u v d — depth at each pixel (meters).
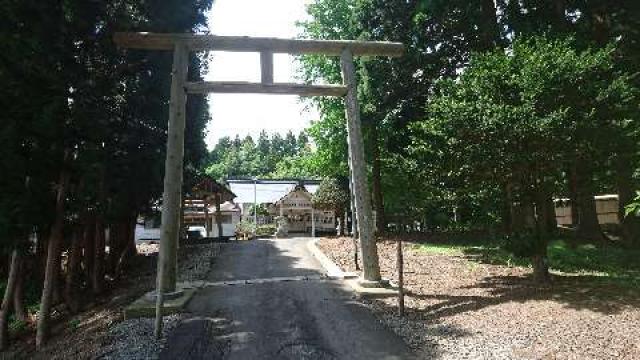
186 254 21.08
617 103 11.30
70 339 11.75
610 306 8.94
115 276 19.58
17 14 11.88
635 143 11.35
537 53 11.16
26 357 12.32
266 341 8.52
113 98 15.59
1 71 11.43
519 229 12.13
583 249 17.05
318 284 13.18
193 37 12.25
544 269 11.79
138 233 36.09
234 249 22.86
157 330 8.98
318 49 13.10
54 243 13.32
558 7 18.67
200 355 7.95
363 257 12.66
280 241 26.33
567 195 12.46
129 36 12.16
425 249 18.97
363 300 11.36
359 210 12.85
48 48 12.60
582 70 10.77
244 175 104.00
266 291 12.44
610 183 12.66
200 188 31.62
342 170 31.77
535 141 10.53
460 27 20.16
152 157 16.66
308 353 7.87
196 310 10.75
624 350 6.90
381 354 7.73
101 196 15.45
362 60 22.00
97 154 13.42
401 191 29.95
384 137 24.80
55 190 13.63
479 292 11.41
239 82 12.44
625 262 15.26
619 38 18.77
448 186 12.42
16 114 11.45
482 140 10.98
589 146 10.74
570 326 8.09
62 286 19.31
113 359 8.09
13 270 14.29
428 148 12.12
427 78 21.78
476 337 8.16
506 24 19.56
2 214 11.25
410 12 20.83
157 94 16.16
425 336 8.48
